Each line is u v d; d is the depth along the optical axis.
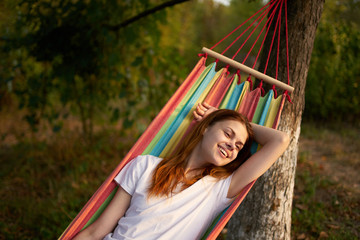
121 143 6.44
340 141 7.33
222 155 2.05
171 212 1.92
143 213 1.93
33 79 5.18
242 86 2.48
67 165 5.40
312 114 8.85
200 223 1.97
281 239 2.91
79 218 1.96
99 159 5.83
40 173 5.29
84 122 6.30
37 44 4.75
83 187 4.70
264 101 2.38
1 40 4.75
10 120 8.25
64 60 4.96
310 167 5.83
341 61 7.80
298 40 2.76
